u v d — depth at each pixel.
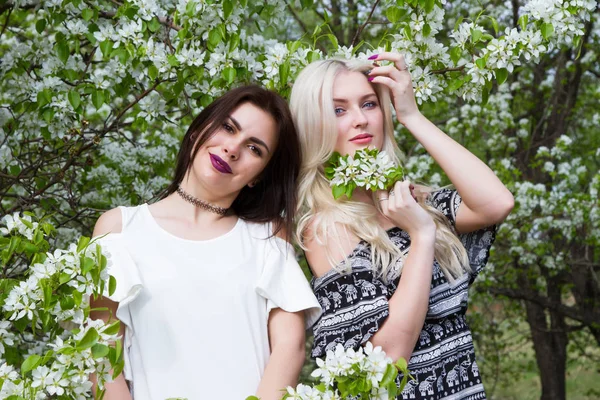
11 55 2.84
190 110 2.72
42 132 2.77
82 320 1.75
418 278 1.93
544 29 2.29
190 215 2.08
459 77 2.46
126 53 2.44
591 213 5.25
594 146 6.60
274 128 2.09
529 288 6.23
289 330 2.01
